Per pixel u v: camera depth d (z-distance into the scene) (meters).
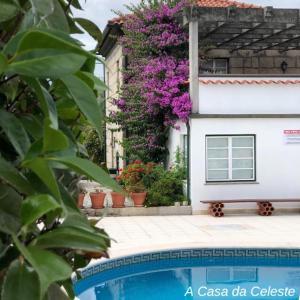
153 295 8.48
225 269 9.94
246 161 14.24
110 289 8.78
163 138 16.41
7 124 1.05
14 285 0.92
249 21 13.80
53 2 1.18
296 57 18.73
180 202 14.18
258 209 14.21
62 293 1.12
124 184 14.91
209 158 14.11
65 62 0.96
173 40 15.45
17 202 1.02
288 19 13.80
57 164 1.06
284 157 14.30
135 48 16.02
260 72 18.53
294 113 14.40
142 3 16.22
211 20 13.78
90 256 1.38
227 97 14.21
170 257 9.88
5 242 1.02
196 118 13.95
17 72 0.95
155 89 14.74
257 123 14.17
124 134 17.48
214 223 12.73
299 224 12.56
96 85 1.22
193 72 14.05
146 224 12.62
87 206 14.23
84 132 1.76
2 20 1.06
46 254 0.92
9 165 1.00
